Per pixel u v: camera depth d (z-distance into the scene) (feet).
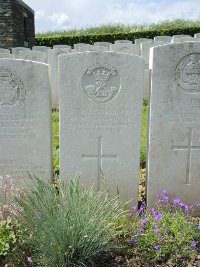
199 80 5.58
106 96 5.54
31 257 4.64
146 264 4.72
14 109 5.64
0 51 16.90
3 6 23.68
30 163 5.89
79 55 5.37
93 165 5.84
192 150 5.89
